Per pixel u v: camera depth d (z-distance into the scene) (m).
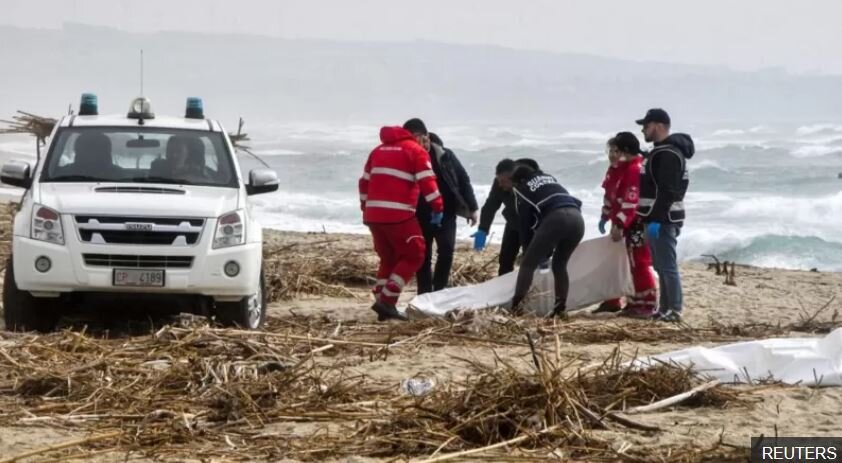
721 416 14.45
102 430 13.41
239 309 20.05
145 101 22.77
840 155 106.31
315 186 82.25
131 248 19.27
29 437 13.09
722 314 25.34
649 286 23.52
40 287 19.28
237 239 19.77
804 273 34.00
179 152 21.36
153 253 19.28
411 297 26.86
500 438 13.16
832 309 26.58
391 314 22.33
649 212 22.84
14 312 19.78
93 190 20.14
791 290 29.80
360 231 52.56
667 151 22.59
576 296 23.77
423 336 19.58
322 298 26.61
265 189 21.70
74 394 14.80
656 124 22.97
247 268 19.73
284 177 88.50
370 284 29.16
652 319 22.97
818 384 16.20
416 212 23.97
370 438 13.04
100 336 19.86
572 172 89.44
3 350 16.70
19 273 19.38
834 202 61.91
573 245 22.84
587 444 12.91
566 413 13.68
